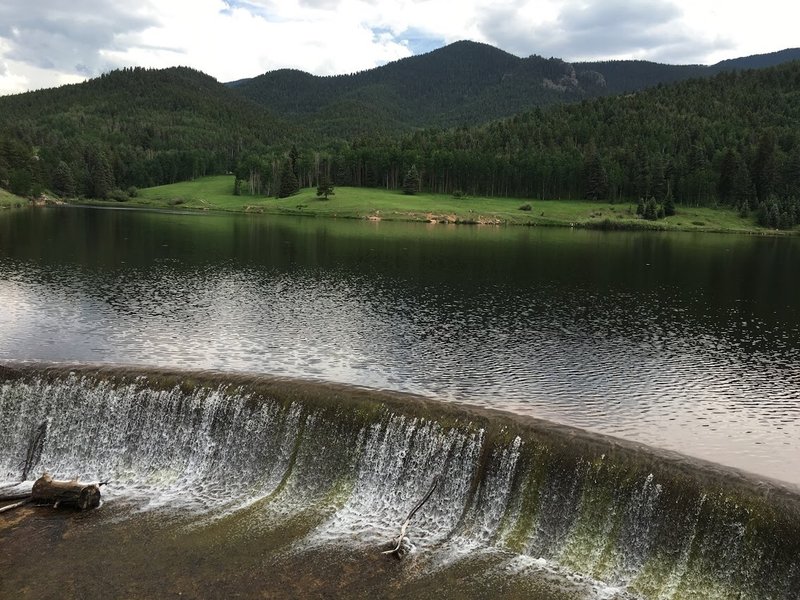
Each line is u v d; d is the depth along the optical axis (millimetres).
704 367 37031
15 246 77688
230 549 20328
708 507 18922
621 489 20312
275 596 18203
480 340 41531
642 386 33156
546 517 21141
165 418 25953
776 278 74312
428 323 45844
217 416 25516
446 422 23188
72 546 20156
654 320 49562
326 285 60125
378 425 23906
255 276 63781
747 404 30938
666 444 25984
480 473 22297
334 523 21984
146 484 24469
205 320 43938
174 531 21234
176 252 79375
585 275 72500
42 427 26766
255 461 25031
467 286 62219
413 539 21094
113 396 26359
